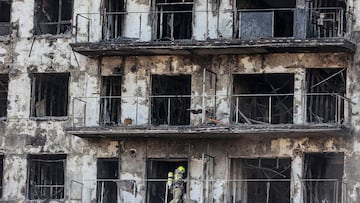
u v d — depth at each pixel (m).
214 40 64.38
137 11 67.25
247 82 67.88
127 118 66.69
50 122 68.06
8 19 73.50
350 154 64.00
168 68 66.62
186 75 66.81
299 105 64.75
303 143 64.56
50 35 68.56
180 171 64.56
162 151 66.25
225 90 65.81
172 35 67.50
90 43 65.88
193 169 65.75
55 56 68.38
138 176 66.31
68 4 71.12
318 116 66.62
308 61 64.94
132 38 66.88
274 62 65.31
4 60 69.06
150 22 66.94
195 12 66.38
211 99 65.81
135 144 66.62
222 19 65.94
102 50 65.94
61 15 70.81
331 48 63.75
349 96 64.31
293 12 69.38
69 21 69.56
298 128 63.12
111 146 66.88
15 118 68.50
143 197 66.12
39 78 69.19
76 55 68.00
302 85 64.81
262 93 69.31
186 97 67.94
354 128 64.06
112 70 67.31
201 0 66.38
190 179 65.69
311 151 64.44
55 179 69.31
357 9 64.75
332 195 69.00
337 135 63.94
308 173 66.31
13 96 68.75
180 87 69.50
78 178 67.19
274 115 69.38
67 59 68.19
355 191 63.69
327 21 66.69
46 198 68.62
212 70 66.06
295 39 63.53
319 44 63.31
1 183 70.12
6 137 68.50
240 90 67.00
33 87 68.69
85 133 65.75
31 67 68.69
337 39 63.09
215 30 66.00
